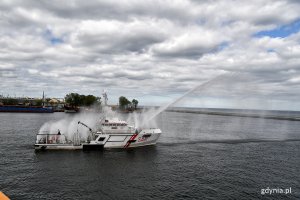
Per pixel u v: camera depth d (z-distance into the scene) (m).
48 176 38.75
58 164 45.00
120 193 33.16
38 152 53.03
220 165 46.81
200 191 34.19
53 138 56.81
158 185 36.03
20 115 170.12
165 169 43.47
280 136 86.06
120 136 56.81
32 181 36.53
